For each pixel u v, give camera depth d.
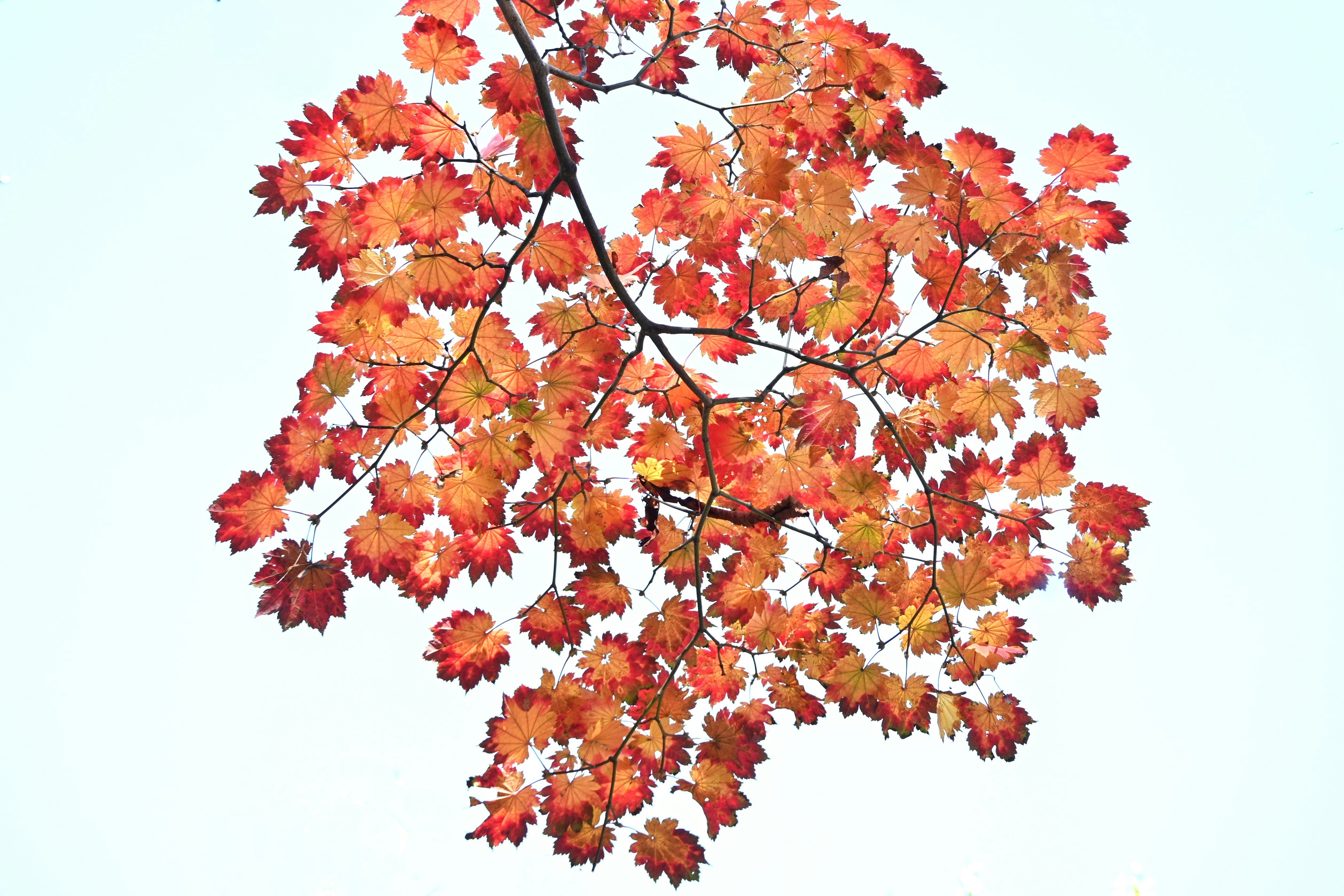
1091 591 2.66
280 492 2.43
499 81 2.49
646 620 2.79
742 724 2.86
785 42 2.79
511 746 2.61
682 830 2.68
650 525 2.96
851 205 2.62
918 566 2.76
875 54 2.71
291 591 2.42
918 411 2.78
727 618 2.82
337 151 2.38
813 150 2.88
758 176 2.70
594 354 2.89
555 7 2.71
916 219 2.57
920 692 2.72
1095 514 2.63
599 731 2.66
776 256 2.76
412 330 2.54
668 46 2.82
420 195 2.37
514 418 2.58
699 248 2.90
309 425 2.45
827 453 2.79
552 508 2.79
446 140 2.47
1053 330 2.61
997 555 2.69
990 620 2.74
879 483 2.73
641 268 2.95
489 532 2.75
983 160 2.46
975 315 2.60
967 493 2.69
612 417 2.92
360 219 2.37
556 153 2.50
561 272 2.75
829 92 2.80
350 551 2.56
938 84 2.72
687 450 3.00
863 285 2.73
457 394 2.52
